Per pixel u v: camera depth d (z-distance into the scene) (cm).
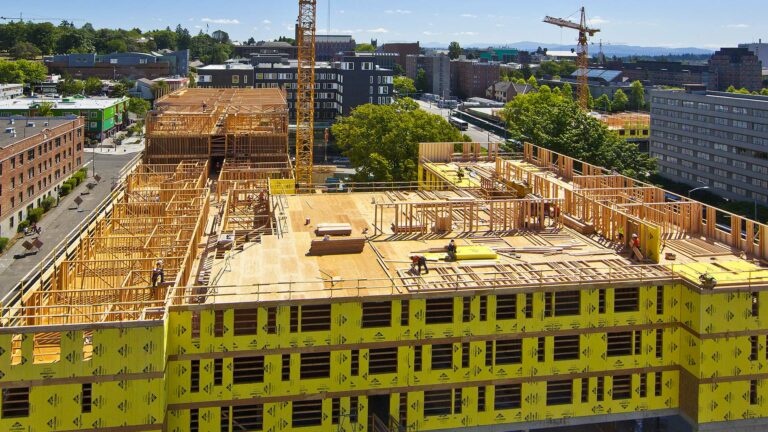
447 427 5347
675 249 6456
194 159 10681
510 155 11856
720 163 17500
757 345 5475
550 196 8556
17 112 19450
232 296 5050
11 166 12144
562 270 5700
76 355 4462
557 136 13975
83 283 5628
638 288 5525
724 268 5775
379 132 14300
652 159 14225
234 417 5031
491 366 5341
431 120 14812
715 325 5369
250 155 11075
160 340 4541
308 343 5044
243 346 4953
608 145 13925
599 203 6944
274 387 5044
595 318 5459
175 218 6756
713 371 5416
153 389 4572
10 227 12106
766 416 5559
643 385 5631
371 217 7488
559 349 5478
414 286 5272
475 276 5538
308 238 6656
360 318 5094
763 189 16200
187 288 5012
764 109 15988
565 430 6166
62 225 12825
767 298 5431
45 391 4459
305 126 17225
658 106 19650
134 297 5372
